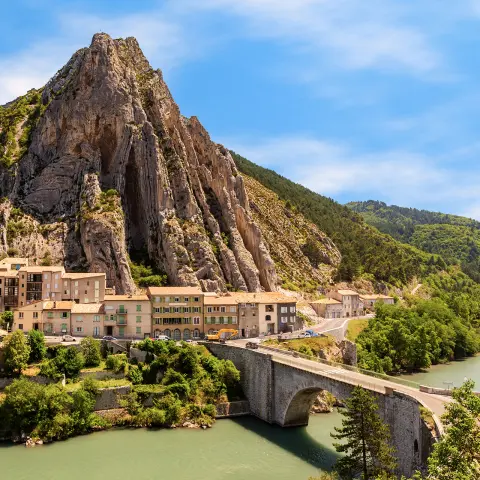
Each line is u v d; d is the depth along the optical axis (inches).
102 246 6707.7
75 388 4175.7
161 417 4146.2
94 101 7800.2
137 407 4217.5
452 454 1974.7
